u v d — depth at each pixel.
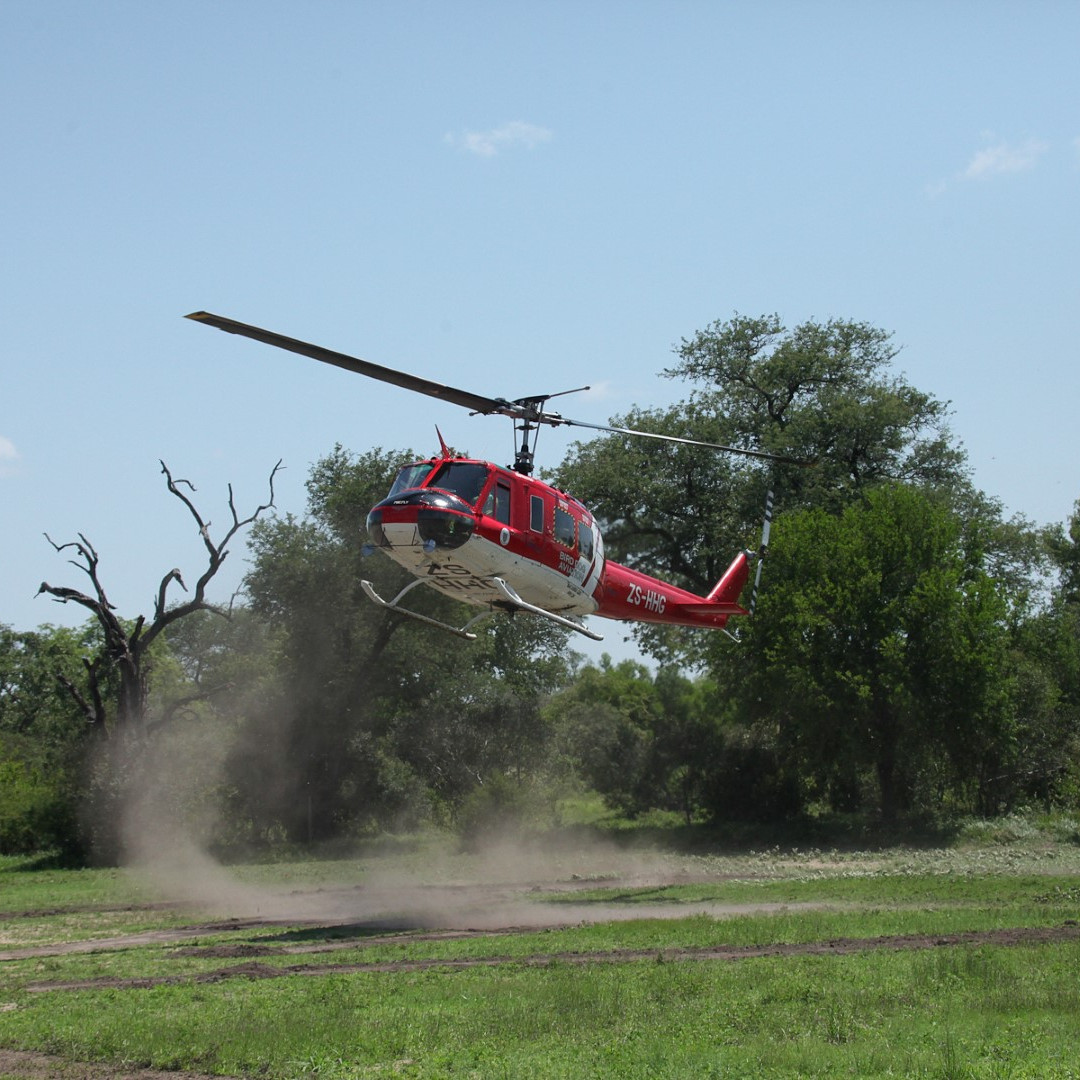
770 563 43.31
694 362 56.81
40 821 43.22
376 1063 10.02
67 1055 10.67
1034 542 55.31
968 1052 9.69
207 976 15.05
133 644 44.94
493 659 59.16
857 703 40.16
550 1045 10.41
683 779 53.09
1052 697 46.19
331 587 49.00
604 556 22.31
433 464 19.55
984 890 23.88
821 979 13.12
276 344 17.00
